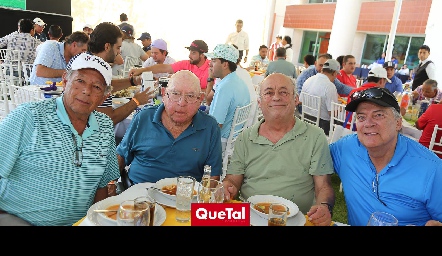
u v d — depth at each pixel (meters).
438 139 3.10
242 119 3.02
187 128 1.86
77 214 1.55
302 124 1.81
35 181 1.46
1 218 1.48
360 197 1.54
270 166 1.79
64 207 1.51
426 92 4.14
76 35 3.74
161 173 1.88
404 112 3.80
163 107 1.89
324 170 1.73
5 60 5.53
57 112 1.47
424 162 1.42
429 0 10.38
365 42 13.23
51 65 3.72
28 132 1.43
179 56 13.23
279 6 15.66
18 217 1.50
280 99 1.71
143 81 2.97
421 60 6.20
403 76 8.55
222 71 2.94
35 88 3.17
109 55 2.77
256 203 1.46
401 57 11.83
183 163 1.87
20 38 6.09
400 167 1.44
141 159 1.92
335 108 3.83
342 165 1.64
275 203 1.42
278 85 1.73
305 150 1.76
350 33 9.63
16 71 5.76
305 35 15.50
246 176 1.87
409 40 11.54
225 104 2.84
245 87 2.97
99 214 1.23
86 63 1.44
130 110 2.62
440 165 1.40
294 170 1.77
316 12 13.98
